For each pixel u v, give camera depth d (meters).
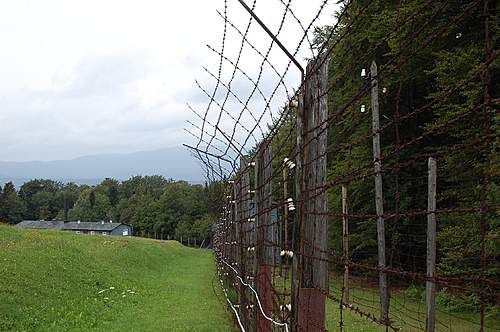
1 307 11.27
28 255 16.42
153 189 102.62
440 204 13.41
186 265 28.48
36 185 124.62
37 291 13.20
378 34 8.32
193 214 80.06
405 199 15.03
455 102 9.91
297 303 3.38
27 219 114.88
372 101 9.68
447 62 10.87
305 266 3.37
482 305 1.66
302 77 3.36
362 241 18.25
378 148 9.74
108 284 16.42
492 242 7.25
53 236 24.23
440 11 1.74
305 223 3.36
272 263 6.48
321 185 3.29
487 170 1.61
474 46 10.27
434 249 7.09
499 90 9.53
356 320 9.92
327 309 11.16
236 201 11.11
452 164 8.09
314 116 3.28
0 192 109.25
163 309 12.80
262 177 6.56
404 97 14.98
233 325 10.25
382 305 9.77
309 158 3.32
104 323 11.10
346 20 3.04
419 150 15.12
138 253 26.36
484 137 1.56
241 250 8.66
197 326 10.26
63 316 11.73
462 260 8.17
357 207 18.41
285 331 3.89
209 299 14.59
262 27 3.18
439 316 8.38
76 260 18.33
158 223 86.94
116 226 91.88
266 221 6.51
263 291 6.26
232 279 12.38
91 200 112.75
